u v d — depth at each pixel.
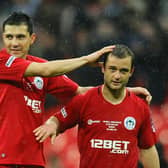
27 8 51.00
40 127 26.02
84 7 50.84
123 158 26.06
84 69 44.84
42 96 26.84
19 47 26.28
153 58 47.75
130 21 50.03
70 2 51.16
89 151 26.09
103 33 48.75
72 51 48.19
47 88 27.38
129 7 50.88
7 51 26.42
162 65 47.50
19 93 26.12
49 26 50.03
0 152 25.73
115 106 26.19
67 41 48.75
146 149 27.08
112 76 25.58
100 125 26.06
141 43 48.69
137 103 26.44
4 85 26.09
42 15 50.53
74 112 26.25
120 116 26.14
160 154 41.72
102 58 26.55
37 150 26.17
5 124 25.95
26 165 25.94
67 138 39.38
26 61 25.88
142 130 26.75
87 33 49.19
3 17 50.59
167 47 48.94
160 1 51.91
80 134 26.36
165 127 42.50
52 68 25.56
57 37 49.22
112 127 26.06
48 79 27.31
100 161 26.05
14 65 25.77
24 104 26.17
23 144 25.92
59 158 39.28
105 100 26.19
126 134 26.11
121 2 51.19
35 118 26.38
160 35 49.62
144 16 50.84
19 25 26.25
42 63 25.72
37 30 49.53
